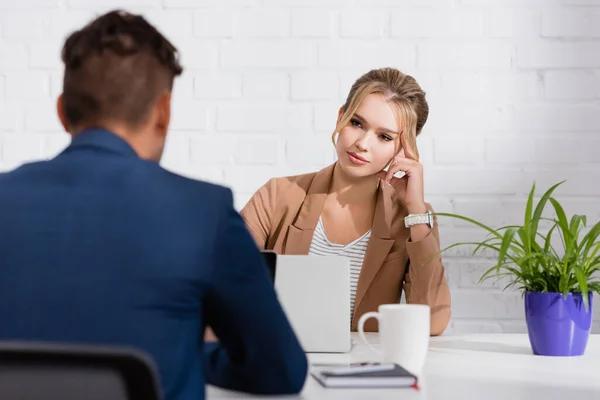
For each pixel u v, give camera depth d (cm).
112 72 84
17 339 71
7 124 241
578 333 136
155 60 86
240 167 238
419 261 189
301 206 211
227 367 96
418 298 187
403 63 237
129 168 80
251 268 84
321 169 233
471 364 126
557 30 235
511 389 104
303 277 140
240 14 240
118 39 85
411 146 205
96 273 73
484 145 234
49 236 74
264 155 238
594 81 234
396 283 200
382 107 202
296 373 91
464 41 236
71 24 242
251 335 87
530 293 139
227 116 239
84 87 84
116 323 72
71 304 72
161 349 74
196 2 240
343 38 238
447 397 98
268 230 211
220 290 82
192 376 79
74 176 79
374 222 204
